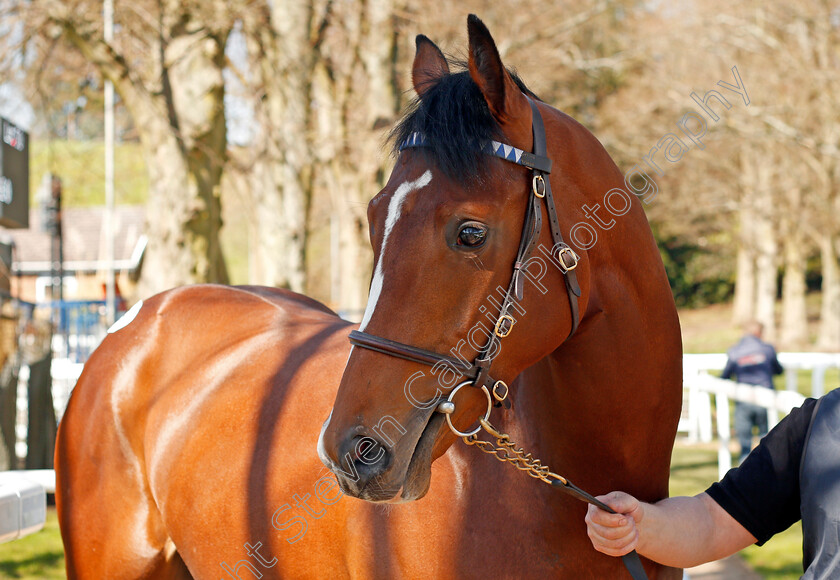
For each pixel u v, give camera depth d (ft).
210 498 6.41
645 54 52.29
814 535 4.34
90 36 21.89
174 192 22.93
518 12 38.19
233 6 22.48
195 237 23.30
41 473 9.30
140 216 83.41
